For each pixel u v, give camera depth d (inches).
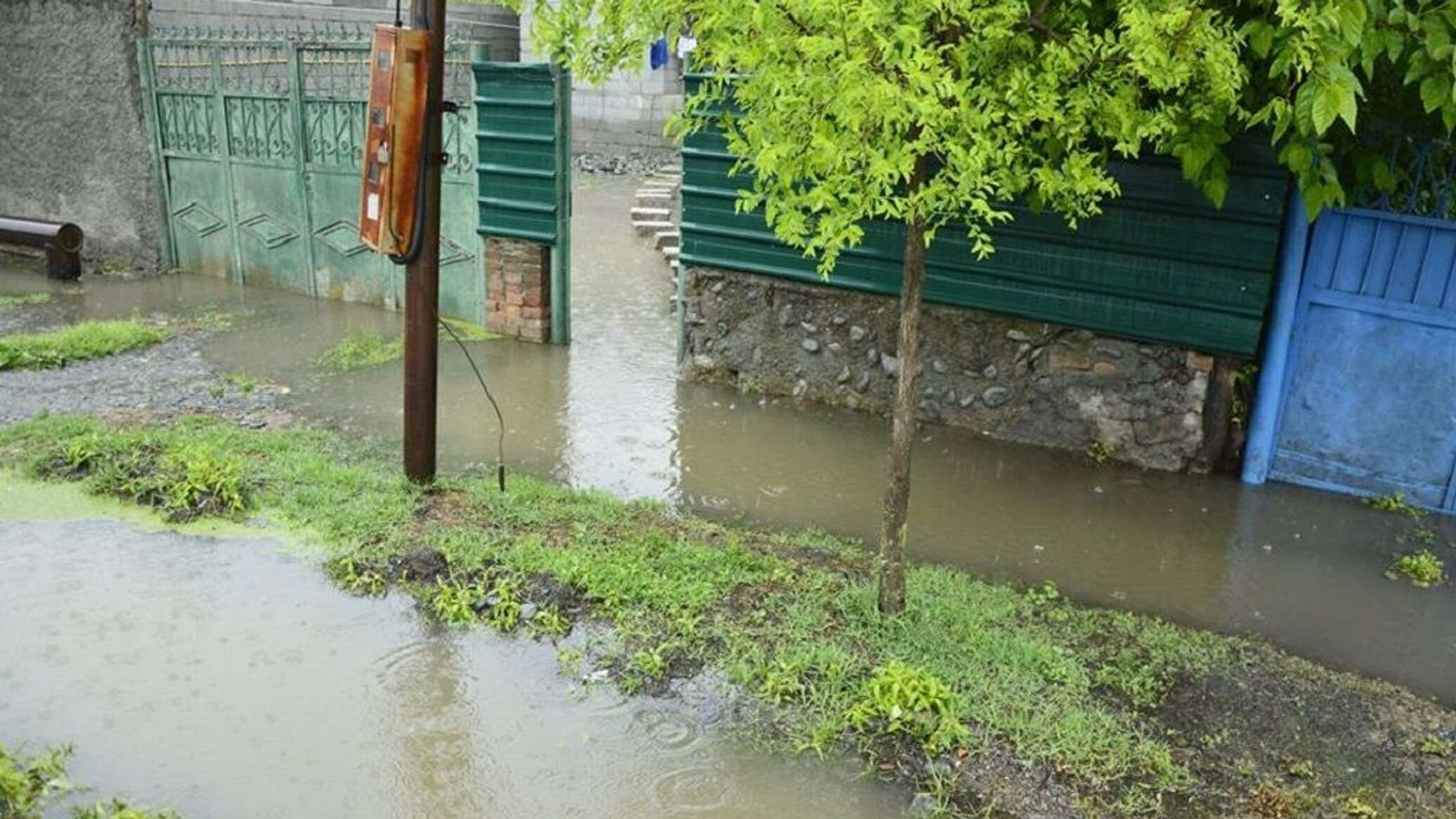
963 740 163.0
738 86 172.2
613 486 263.4
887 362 307.1
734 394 330.3
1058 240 273.0
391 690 179.3
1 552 218.2
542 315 373.7
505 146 361.7
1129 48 158.1
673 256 476.4
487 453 281.0
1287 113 182.4
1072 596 217.6
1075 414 284.0
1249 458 268.7
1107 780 158.2
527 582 204.5
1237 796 156.5
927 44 153.3
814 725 168.2
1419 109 229.5
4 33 489.7
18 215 516.4
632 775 160.2
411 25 224.5
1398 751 167.8
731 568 210.2
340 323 398.0
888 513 188.4
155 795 154.0
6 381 321.1
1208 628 206.2
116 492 242.5
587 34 179.5
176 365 344.2
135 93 465.4
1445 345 246.5
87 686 178.2
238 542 224.2
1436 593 221.0
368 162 227.5
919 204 155.3
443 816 152.3
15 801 127.3
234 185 450.3
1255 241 250.5
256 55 456.8
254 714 172.6
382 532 224.8
